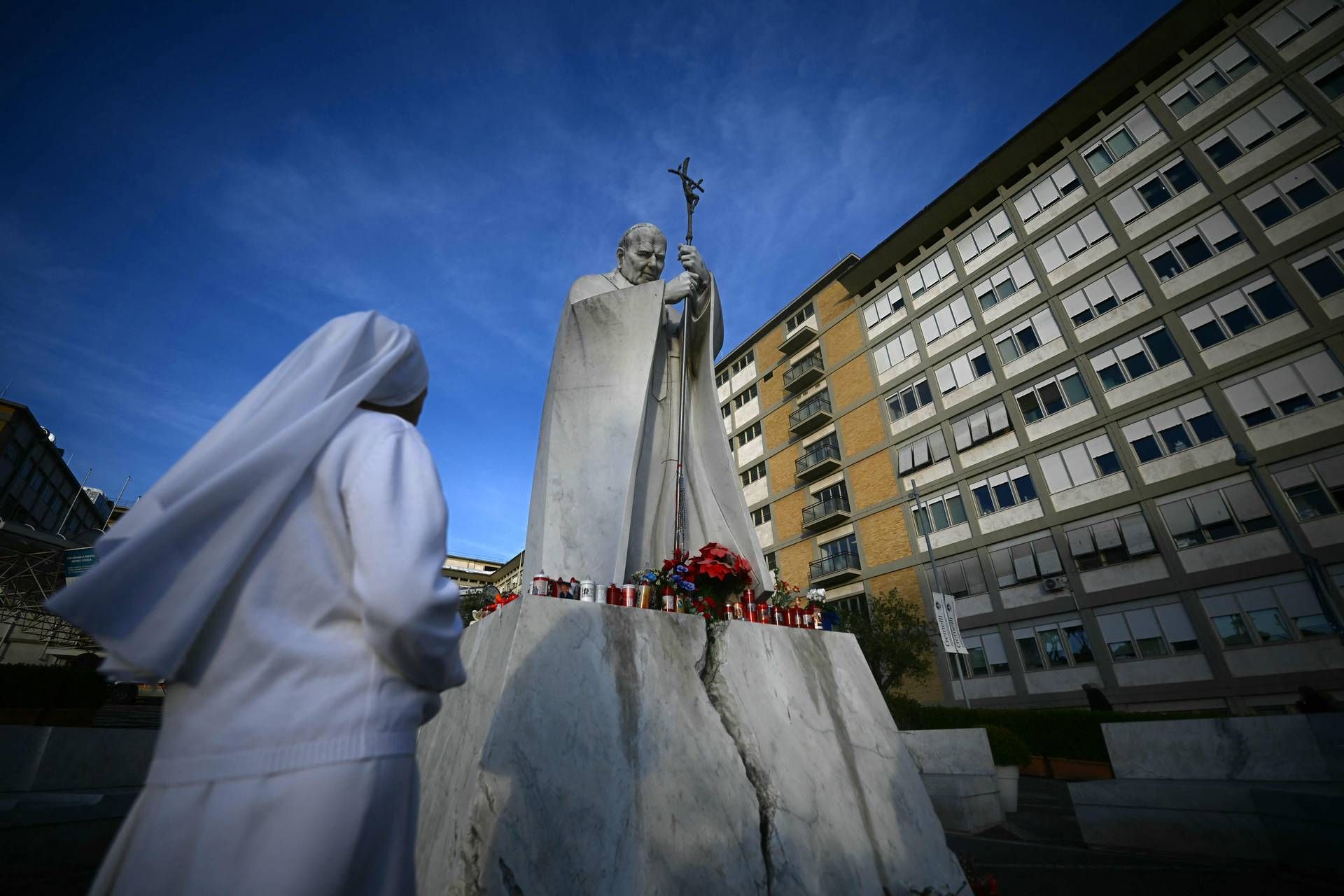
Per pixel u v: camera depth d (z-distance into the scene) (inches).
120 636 29.5
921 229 1098.1
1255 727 180.5
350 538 37.0
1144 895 138.9
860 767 123.3
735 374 1476.4
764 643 131.5
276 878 28.6
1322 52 729.0
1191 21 826.2
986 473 914.7
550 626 105.1
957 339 1007.0
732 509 185.3
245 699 31.9
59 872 150.2
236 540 33.5
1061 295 889.5
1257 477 608.1
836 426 1167.0
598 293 202.7
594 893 83.5
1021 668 808.3
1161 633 708.0
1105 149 892.6
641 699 106.5
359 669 34.8
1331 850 144.2
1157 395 766.5
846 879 103.8
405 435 42.2
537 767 89.4
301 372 42.3
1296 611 628.7
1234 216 752.3
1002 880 155.1
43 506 1384.1
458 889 75.9
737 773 106.8
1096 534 782.5
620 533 158.7
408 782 35.6
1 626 876.0
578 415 176.6
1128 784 189.8
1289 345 682.8
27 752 209.6
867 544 1044.5
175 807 29.6
